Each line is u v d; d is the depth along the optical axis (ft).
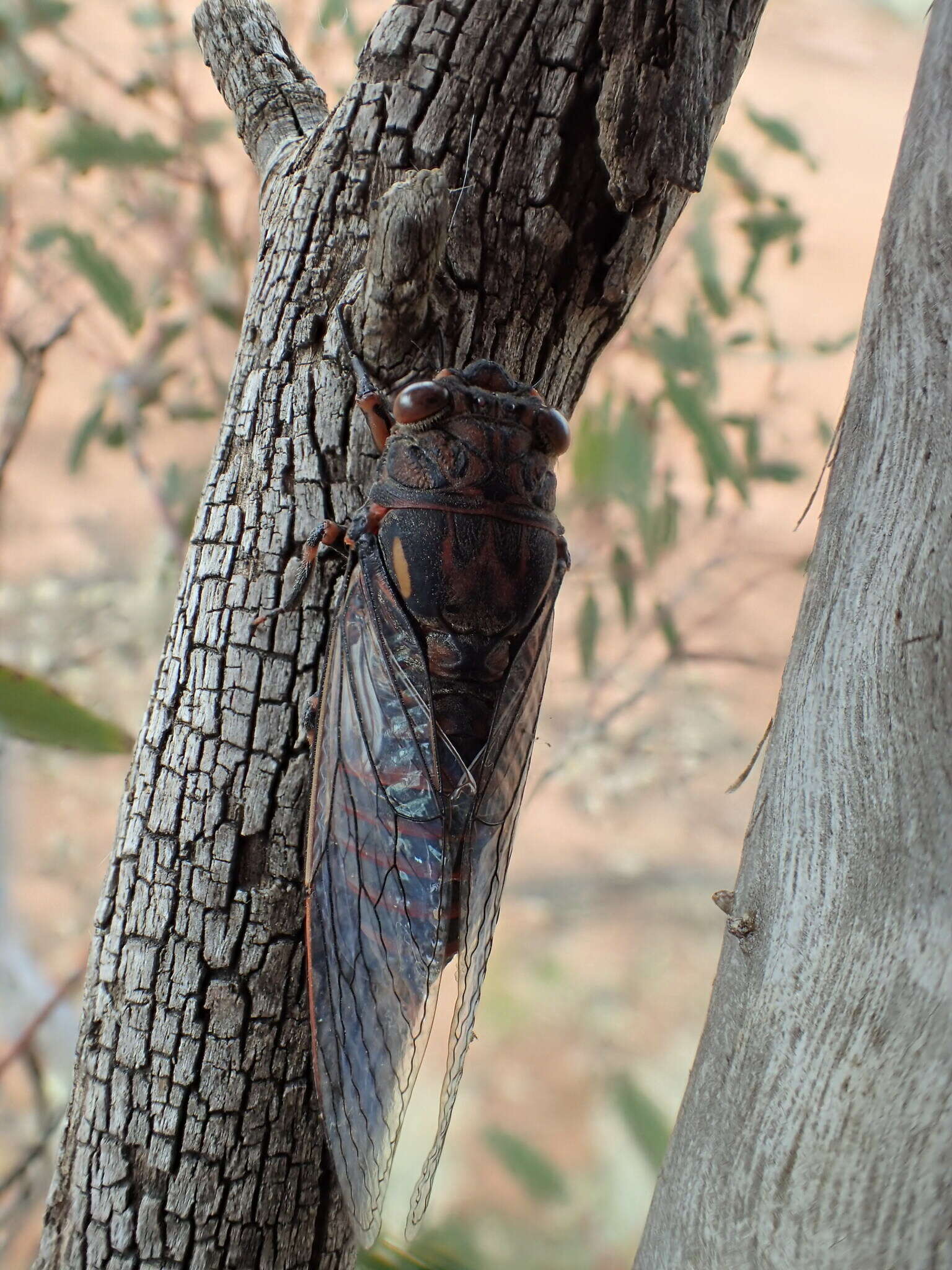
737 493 0.89
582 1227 1.10
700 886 1.69
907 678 0.50
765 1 0.59
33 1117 0.87
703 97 0.57
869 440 0.51
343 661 0.59
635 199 0.57
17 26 0.87
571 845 1.74
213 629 0.58
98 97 1.01
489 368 0.58
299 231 0.58
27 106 0.88
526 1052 1.44
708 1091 0.52
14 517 1.63
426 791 0.60
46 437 1.73
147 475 0.92
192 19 0.63
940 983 0.50
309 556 0.58
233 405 0.59
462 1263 0.64
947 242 0.50
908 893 0.50
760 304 0.92
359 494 0.59
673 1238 0.52
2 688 0.65
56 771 1.42
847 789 0.51
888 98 2.69
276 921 0.58
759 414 0.94
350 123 0.58
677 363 0.86
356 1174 0.58
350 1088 0.58
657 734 1.13
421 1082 1.33
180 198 0.98
